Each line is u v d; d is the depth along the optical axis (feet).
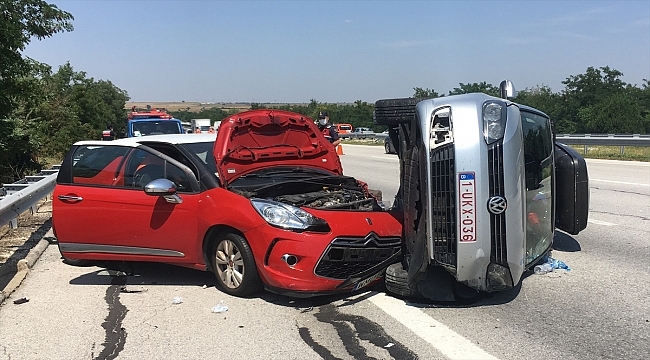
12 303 18.01
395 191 43.16
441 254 15.14
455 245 14.87
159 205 19.15
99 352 14.12
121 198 19.72
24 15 46.68
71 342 14.78
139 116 74.95
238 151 19.52
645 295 17.67
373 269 17.39
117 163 20.61
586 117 163.02
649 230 26.84
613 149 84.94
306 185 20.01
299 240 16.42
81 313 16.99
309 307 17.01
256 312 16.69
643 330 14.89
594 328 15.06
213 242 18.57
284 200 18.03
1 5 43.04
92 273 21.47
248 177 19.81
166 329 15.55
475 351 13.70
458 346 13.99
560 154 21.34
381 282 18.71
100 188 20.30
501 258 14.90
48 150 77.97
